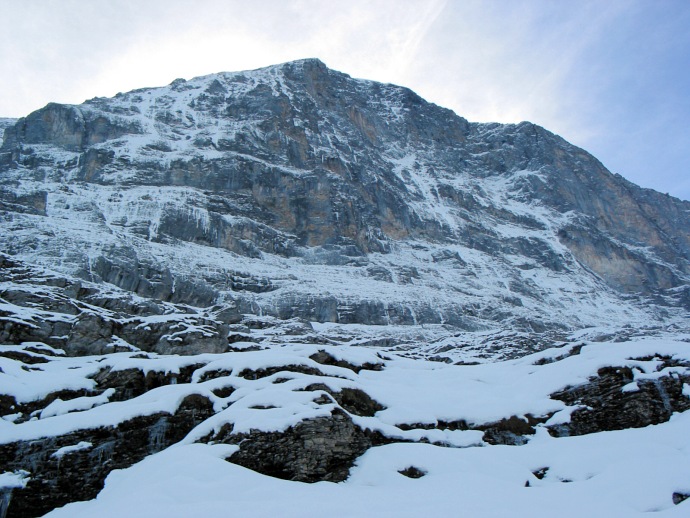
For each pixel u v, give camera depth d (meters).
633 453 15.20
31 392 17.95
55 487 14.28
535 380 22.30
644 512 11.31
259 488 12.06
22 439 14.86
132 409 16.31
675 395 19.42
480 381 24.39
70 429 15.43
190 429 16.45
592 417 19.30
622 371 20.62
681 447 15.52
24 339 22.80
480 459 15.65
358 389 19.33
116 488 12.65
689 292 120.62
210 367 20.08
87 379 19.39
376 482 14.13
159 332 26.12
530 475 14.96
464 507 11.33
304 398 16.41
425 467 15.05
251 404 15.93
